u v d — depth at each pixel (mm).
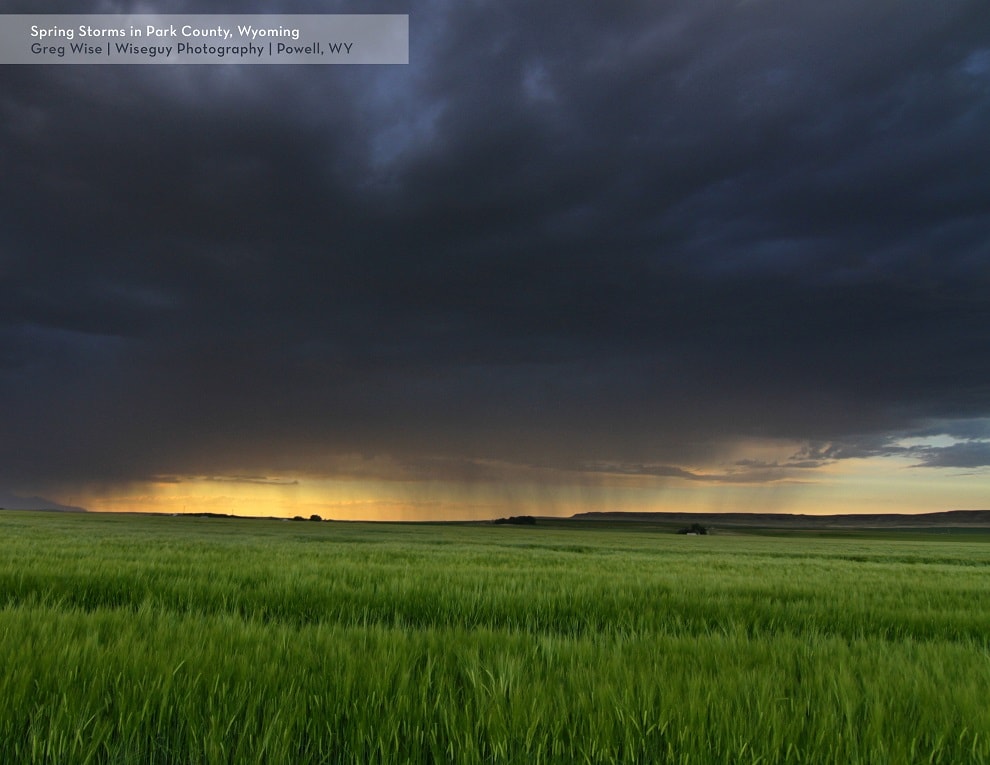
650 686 3574
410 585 8688
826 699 3594
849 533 134250
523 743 2982
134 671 3541
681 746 2982
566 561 19188
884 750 3002
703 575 13922
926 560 33938
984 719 3316
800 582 12625
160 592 7797
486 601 7590
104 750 2918
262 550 19453
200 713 3156
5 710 3002
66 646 3855
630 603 7957
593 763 2920
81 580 8297
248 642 4414
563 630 6516
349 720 3166
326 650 4219
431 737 2996
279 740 2906
